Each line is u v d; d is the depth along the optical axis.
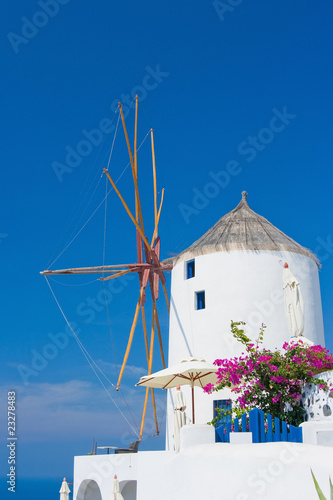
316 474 8.71
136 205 24.23
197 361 16.16
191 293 22.25
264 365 13.77
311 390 13.08
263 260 21.34
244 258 21.38
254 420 10.84
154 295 26.77
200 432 11.30
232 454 9.98
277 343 20.59
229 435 11.12
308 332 21.34
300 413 13.42
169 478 11.25
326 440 10.28
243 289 21.08
